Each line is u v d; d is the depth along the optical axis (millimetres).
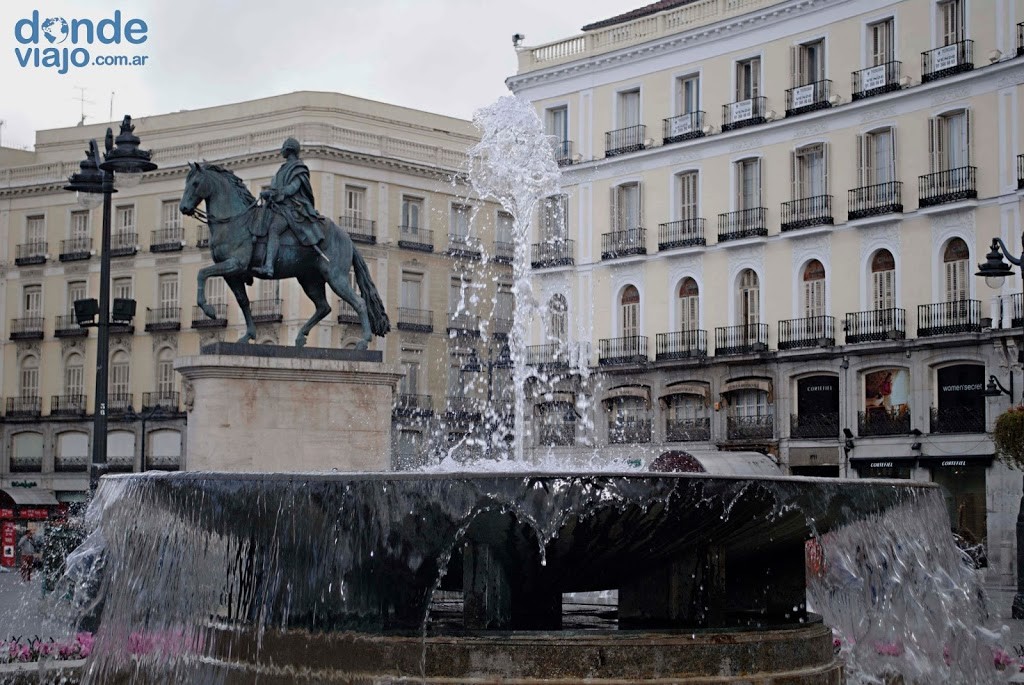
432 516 6703
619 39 48125
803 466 42219
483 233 64062
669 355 45688
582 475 6598
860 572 8016
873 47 41469
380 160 60781
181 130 64688
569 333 48906
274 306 59000
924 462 38938
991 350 37500
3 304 67500
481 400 62156
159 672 7949
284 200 19203
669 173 46562
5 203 67812
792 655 7160
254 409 18266
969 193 38094
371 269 60312
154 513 8031
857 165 41469
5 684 10570
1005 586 28578
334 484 6844
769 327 43562
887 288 40625
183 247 62406
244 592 7449
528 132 15102
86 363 64938
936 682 9086
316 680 7000
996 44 38062
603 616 8297
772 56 43906
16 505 65250
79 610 12562
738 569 8234
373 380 18906
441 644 6723
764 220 43719
